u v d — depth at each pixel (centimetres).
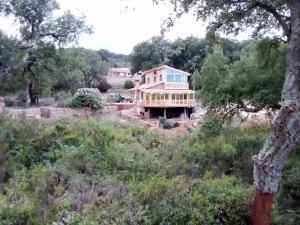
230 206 771
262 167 757
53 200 809
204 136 1553
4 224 713
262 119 1833
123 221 721
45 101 4497
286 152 759
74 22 2481
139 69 5856
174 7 969
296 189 886
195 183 879
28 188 849
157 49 5506
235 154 1325
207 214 731
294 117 752
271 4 941
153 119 3453
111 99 4603
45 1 2269
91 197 863
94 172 1118
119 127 1928
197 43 5000
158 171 1198
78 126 1529
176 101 3597
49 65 2525
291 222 804
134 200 802
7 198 816
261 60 1249
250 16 1009
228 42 1084
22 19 2306
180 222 718
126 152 1327
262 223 753
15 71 2375
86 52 6091
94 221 723
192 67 4816
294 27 819
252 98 1309
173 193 780
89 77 5978
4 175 1022
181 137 1705
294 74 797
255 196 768
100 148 1305
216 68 1423
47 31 2442
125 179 1101
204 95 1461
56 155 1184
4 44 2078
